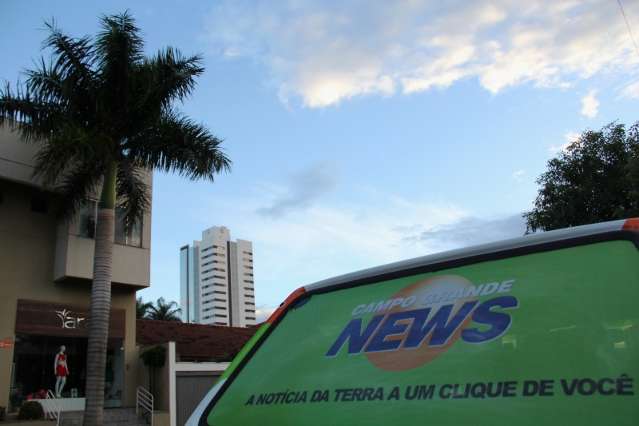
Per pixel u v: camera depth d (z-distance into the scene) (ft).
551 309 6.33
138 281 77.00
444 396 6.32
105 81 56.13
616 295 6.03
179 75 56.95
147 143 57.47
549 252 6.84
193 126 58.18
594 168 52.90
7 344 66.64
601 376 5.60
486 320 6.66
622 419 5.26
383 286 8.13
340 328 8.05
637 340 5.64
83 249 72.43
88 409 52.75
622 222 6.56
